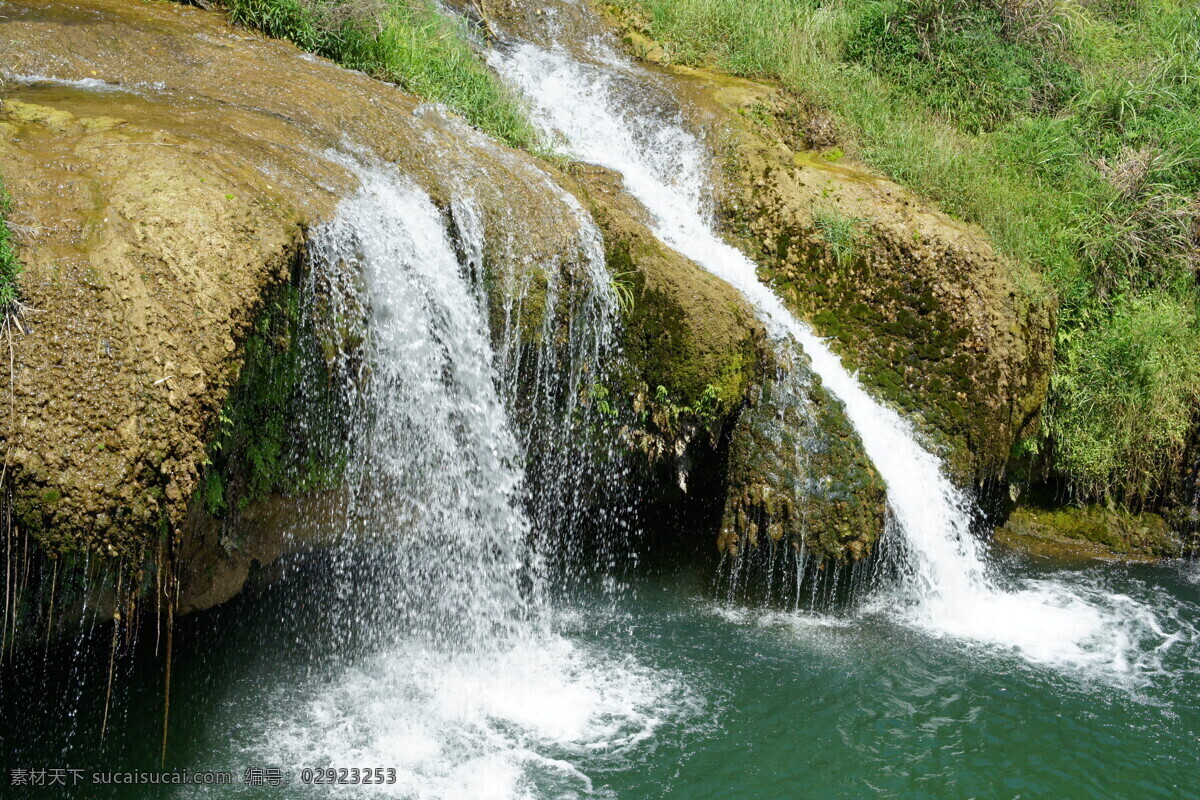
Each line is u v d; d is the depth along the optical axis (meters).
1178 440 8.66
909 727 6.01
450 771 5.45
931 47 11.18
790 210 8.66
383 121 7.17
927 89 10.95
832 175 9.09
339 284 5.80
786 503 7.04
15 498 4.41
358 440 6.14
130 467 4.58
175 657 5.95
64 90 6.61
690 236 8.53
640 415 7.14
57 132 5.87
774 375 7.30
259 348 5.41
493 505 6.75
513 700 6.12
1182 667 6.75
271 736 5.70
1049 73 11.18
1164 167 9.84
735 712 6.08
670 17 11.57
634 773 5.52
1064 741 5.95
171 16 8.16
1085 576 8.22
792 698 6.23
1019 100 10.81
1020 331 8.24
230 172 5.69
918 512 7.42
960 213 9.07
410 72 8.51
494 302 6.67
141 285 4.91
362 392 6.02
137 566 4.69
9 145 5.54
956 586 7.55
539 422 6.96
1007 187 9.55
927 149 9.66
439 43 9.35
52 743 5.39
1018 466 8.80
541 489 7.11
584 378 7.01
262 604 6.34
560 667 6.48
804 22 11.66
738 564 7.25
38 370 4.57
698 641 6.80
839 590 7.20
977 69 10.91
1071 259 9.09
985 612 7.43
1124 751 5.88
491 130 8.45
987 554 8.47
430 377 6.32
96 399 4.60
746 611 7.21
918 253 8.30
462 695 6.16
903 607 7.31
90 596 5.11
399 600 6.59
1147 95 10.90
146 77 7.06
